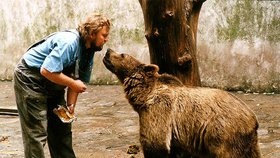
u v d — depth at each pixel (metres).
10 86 10.83
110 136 6.68
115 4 10.57
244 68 9.69
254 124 4.34
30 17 11.15
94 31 4.33
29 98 4.42
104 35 4.40
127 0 10.49
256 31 9.53
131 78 4.71
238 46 9.68
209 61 9.89
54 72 4.20
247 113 4.32
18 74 4.45
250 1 9.51
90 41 4.40
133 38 10.56
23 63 4.46
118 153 5.89
